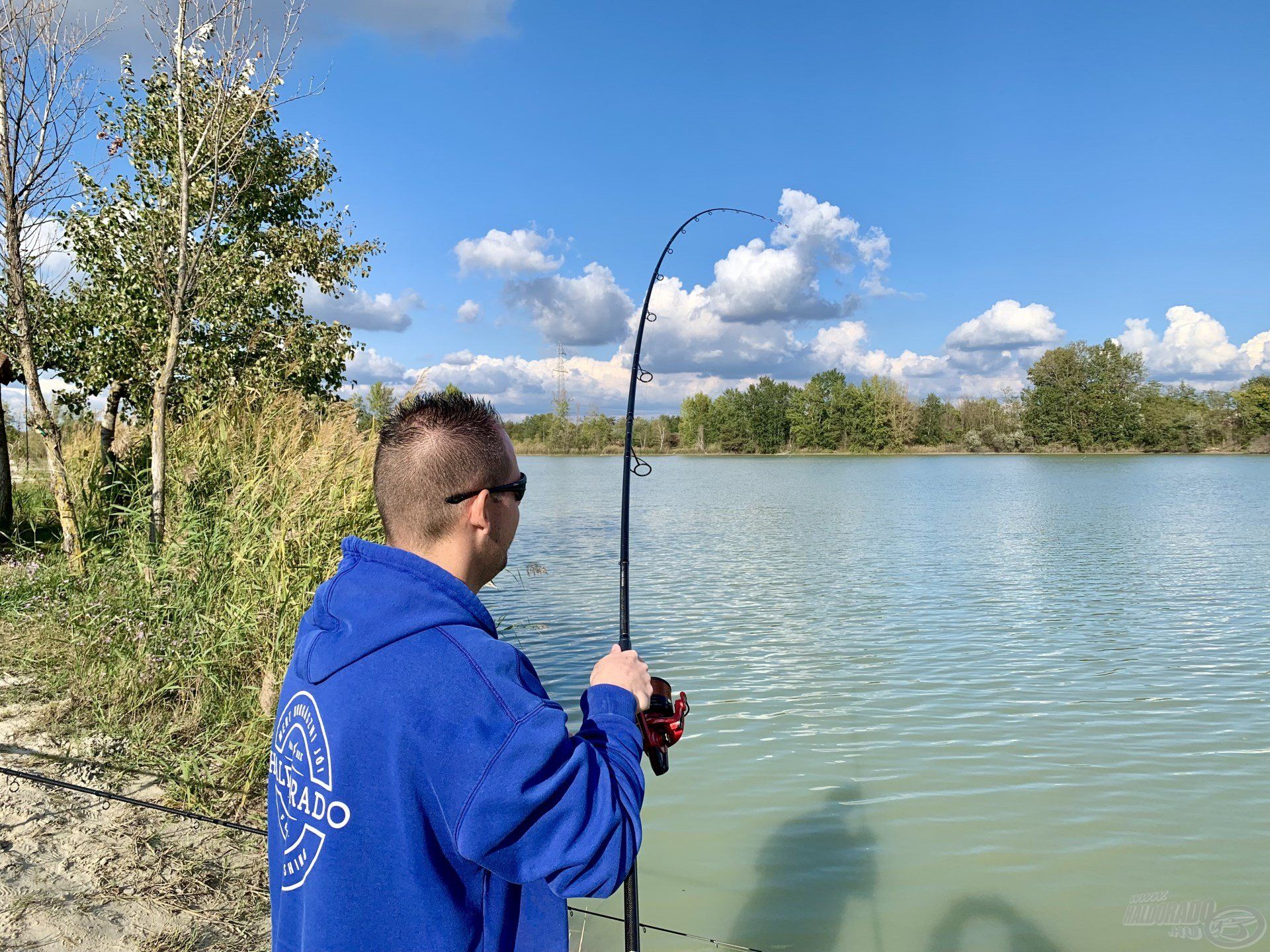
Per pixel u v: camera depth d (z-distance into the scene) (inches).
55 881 138.3
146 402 433.7
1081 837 200.8
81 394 457.1
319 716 46.9
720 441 4687.5
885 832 203.2
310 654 49.2
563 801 44.4
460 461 50.9
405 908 43.8
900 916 167.9
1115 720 282.7
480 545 52.6
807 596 513.0
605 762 48.9
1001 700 304.5
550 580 576.1
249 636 202.1
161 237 353.1
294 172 470.6
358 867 44.1
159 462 264.7
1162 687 320.5
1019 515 1076.5
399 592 47.7
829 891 177.2
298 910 47.0
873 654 373.1
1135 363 3993.6
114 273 430.9
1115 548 738.2
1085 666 350.9
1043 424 4106.8
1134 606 480.1
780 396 4653.1
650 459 4013.3
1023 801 220.2
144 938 127.3
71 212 418.3
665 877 182.7
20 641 243.4
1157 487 1656.0
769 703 302.2
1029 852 193.6
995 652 375.9
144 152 406.0
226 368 413.4
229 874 148.2
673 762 246.1
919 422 4424.2
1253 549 729.0
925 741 262.8
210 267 355.3
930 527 932.6
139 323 418.0
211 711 195.8
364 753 44.4
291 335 450.3
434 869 44.3
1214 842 197.9
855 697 309.1
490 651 46.6
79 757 181.0
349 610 48.3
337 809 44.8
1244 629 419.5
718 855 192.2
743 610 470.3
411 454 51.1
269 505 232.5
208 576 215.0
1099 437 4005.9
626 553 89.4
